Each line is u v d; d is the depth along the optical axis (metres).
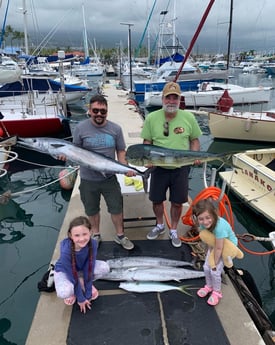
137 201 3.95
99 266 2.59
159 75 21.16
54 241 4.63
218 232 2.42
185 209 4.30
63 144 2.93
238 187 5.59
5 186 6.90
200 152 2.92
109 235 3.62
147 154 2.89
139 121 11.77
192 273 2.87
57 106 11.23
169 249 3.34
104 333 2.31
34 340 2.28
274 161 6.04
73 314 2.47
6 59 22.52
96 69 41.12
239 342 2.26
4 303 3.35
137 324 2.39
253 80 36.53
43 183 7.09
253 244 4.66
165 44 22.66
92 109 2.81
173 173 3.12
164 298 2.64
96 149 2.95
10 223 5.20
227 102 11.30
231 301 2.62
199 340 2.26
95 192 3.13
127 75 31.23
